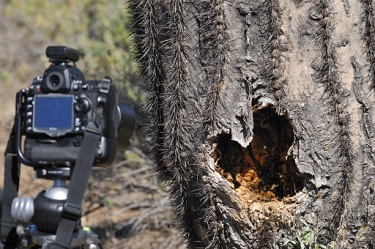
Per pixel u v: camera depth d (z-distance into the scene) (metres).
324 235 4.04
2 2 14.33
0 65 13.71
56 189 3.36
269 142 4.15
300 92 3.90
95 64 8.70
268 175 4.19
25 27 13.77
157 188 7.01
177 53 4.04
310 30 3.89
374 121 3.96
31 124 3.33
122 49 8.88
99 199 7.44
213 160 4.05
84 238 3.47
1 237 3.54
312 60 3.90
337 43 3.93
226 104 3.94
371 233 4.09
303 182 4.04
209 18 3.93
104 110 3.35
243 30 3.92
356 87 3.94
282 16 3.89
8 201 3.56
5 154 3.55
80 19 12.23
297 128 3.92
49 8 13.10
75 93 3.32
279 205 4.03
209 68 3.98
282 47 3.88
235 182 4.16
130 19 4.64
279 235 4.02
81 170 3.23
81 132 3.29
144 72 4.57
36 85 3.37
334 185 3.96
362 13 3.96
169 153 4.21
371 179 4.00
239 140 3.96
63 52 3.35
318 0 3.87
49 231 3.37
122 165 7.59
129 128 3.78
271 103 3.92
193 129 4.08
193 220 4.42
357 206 4.02
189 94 4.08
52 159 3.33
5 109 11.80
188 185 4.27
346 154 3.90
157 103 4.41
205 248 4.30
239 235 4.10
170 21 4.07
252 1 3.89
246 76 3.91
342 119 3.88
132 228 6.89
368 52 3.95
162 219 7.05
